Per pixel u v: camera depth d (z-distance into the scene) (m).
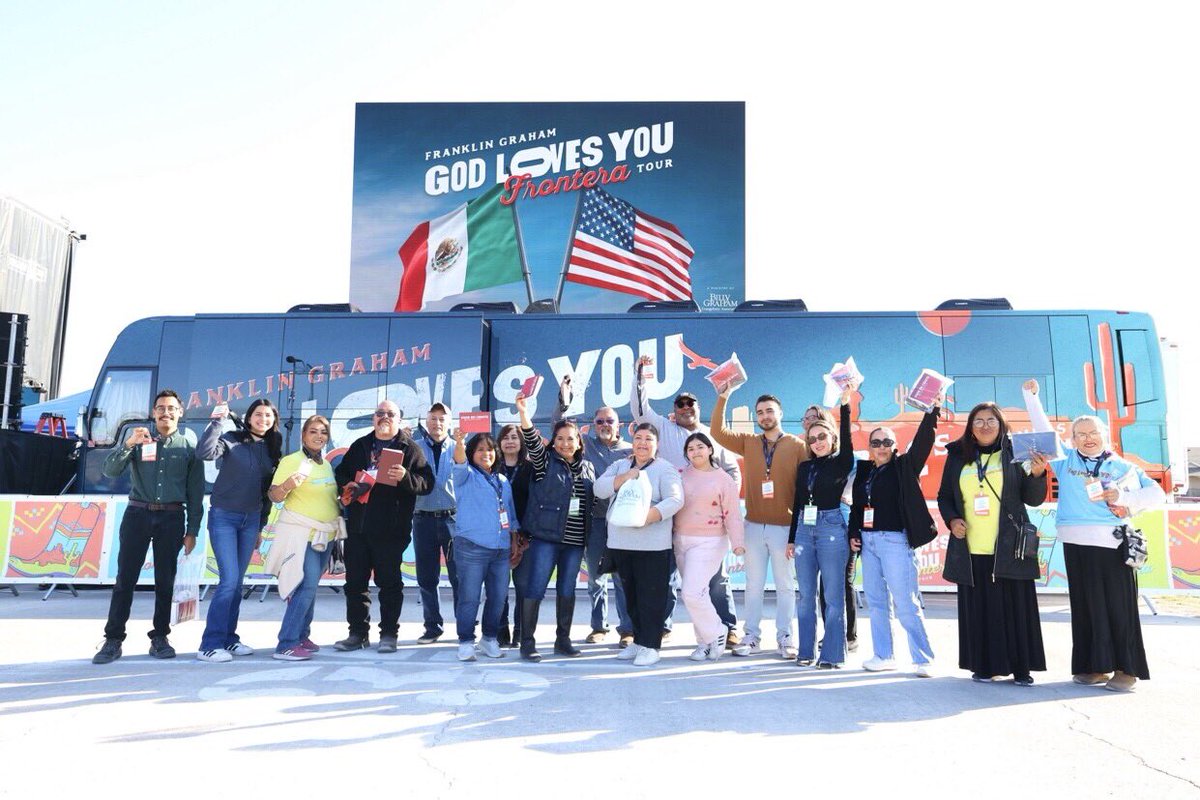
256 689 5.12
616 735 4.11
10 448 12.45
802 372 11.20
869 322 11.26
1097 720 4.55
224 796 3.18
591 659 6.48
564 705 4.76
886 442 6.14
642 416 7.49
